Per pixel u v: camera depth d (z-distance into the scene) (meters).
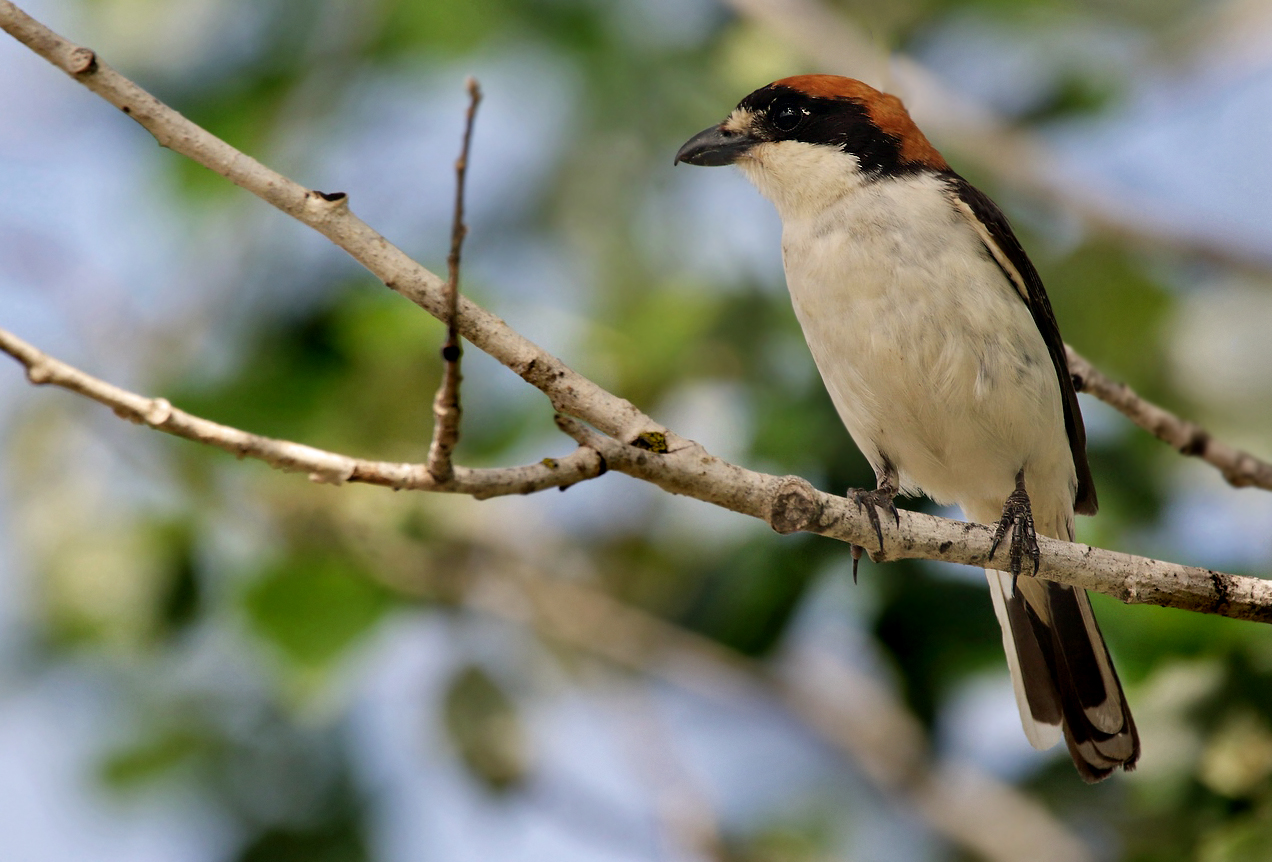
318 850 10.48
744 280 10.84
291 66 11.72
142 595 9.88
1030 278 8.81
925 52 12.23
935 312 8.35
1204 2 11.78
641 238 11.50
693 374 10.48
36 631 10.62
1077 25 11.90
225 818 10.70
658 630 10.62
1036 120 11.66
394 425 10.11
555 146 11.94
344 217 6.21
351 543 10.10
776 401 10.14
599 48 11.85
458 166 5.51
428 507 10.21
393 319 10.10
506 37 11.93
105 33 11.66
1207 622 8.98
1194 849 8.16
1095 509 9.44
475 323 6.29
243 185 6.16
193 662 11.01
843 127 9.06
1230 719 8.38
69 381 5.38
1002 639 8.73
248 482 10.06
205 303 10.80
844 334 8.56
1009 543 7.03
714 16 12.05
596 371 10.37
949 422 8.58
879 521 6.86
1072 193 11.31
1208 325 10.91
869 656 10.16
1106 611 9.34
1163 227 11.13
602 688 11.32
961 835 10.07
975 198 8.70
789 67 11.64
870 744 10.74
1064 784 9.89
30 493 10.14
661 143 11.67
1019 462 8.75
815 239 8.73
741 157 9.36
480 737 10.25
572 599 10.70
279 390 10.03
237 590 10.08
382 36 11.88
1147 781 8.42
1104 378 9.11
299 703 9.94
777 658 9.58
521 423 10.37
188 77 11.70
